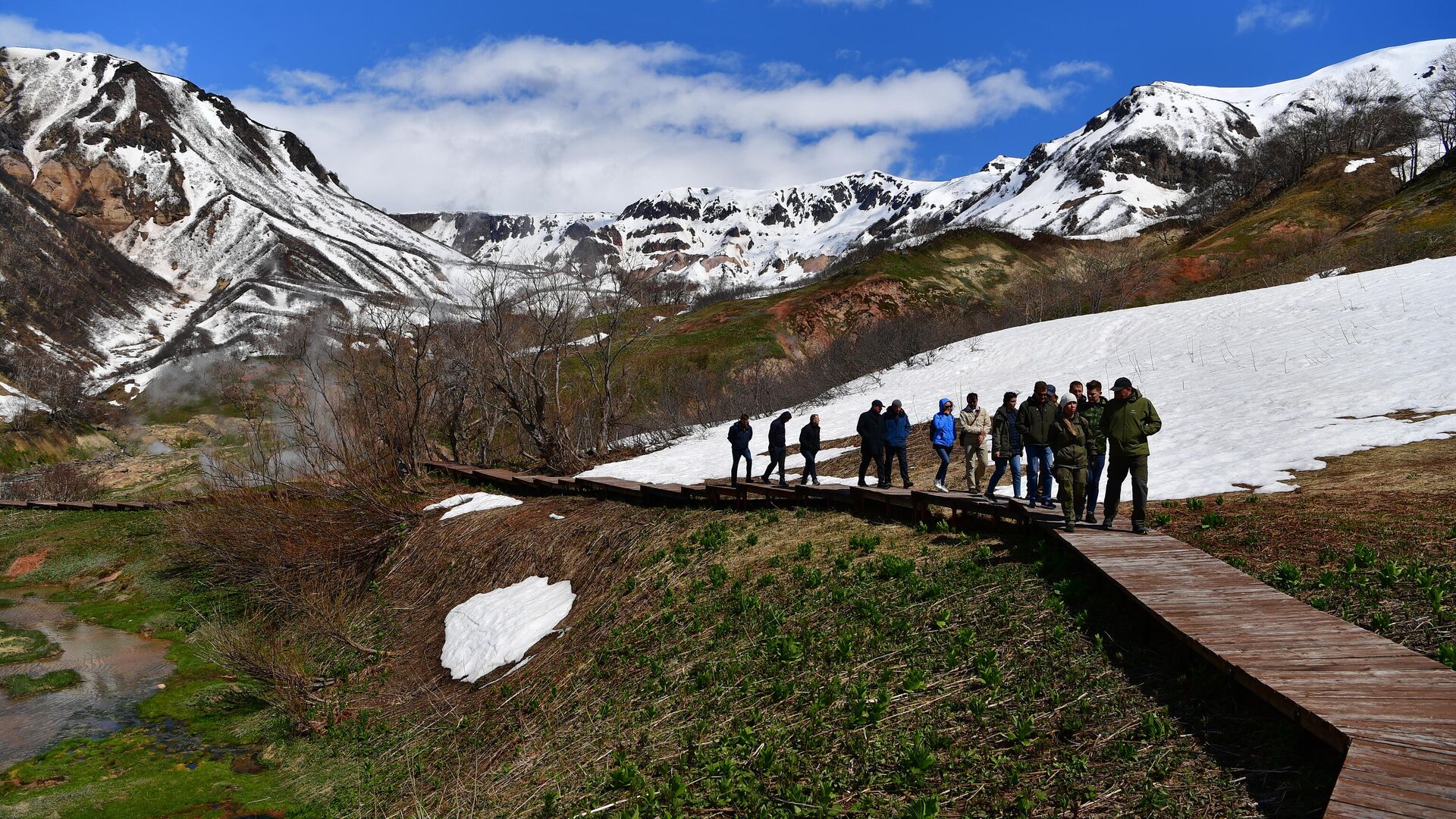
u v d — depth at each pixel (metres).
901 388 35.78
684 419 41.12
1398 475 12.93
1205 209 135.38
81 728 16.50
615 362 47.69
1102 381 28.83
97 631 24.25
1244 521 11.55
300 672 16.45
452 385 33.00
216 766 14.46
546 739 11.55
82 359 190.12
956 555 12.28
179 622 23.80
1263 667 6.47
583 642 14.47
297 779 13.62
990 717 7.71
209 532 25.62
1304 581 8.88
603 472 28.50
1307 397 20.05
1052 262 96.50
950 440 15.47
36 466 79.00
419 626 19.55
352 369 30.95
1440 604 7.63
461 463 31.94
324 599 20.14
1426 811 4.58
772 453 17.95
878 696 8.62
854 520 15.70
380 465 29.91
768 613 12.02
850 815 6.98
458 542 22.53
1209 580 8.73
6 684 19.25
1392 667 6.38
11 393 102.38
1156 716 6.91
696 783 8.47
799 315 71.06
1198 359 28.09
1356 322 26.47
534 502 23.64
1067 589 9.66
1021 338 38.56
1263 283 47.38
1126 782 6.29
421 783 12.04
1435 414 16.59
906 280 83.62
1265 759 6.06
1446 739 5.27
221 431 86.56
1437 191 56.69
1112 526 11.23
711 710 10.01
